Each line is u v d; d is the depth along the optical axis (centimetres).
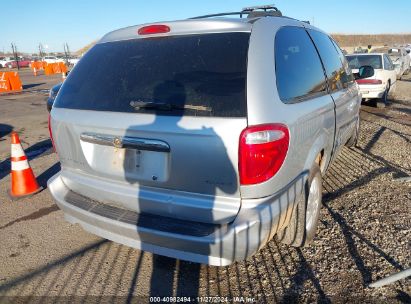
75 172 284
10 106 1238
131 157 243
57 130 279
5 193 464
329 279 275
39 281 283
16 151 443
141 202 246
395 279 258
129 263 304
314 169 296
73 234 354
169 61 242
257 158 211
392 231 340
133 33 273
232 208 221
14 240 345
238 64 223
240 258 223
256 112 211
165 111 226
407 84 1719
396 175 486
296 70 274
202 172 220
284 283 272
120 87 251
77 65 293
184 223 233
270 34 251
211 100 217
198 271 290
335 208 391
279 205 229
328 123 320
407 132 739
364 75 515
